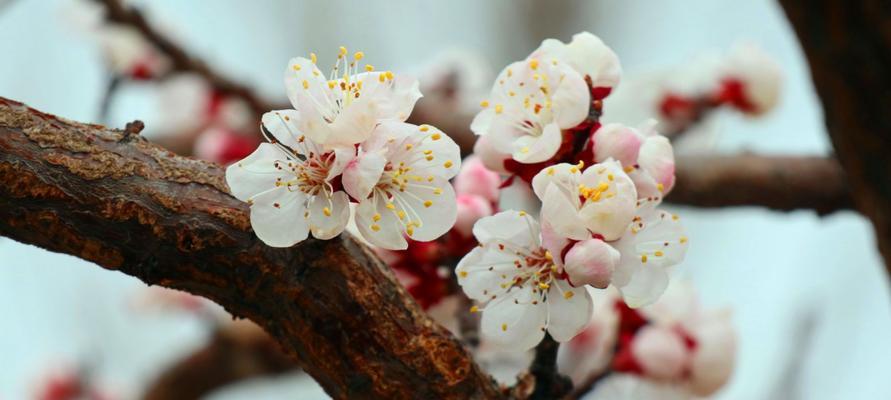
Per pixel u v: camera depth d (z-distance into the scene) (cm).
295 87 54
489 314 56
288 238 54
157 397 104
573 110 55
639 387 67
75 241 55
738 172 76
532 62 56
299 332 56
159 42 90
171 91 104
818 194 76
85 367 119
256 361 104
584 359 72
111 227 54
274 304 56
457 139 91
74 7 103
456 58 101
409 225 54
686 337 68
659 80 94
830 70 61
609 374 68
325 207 54
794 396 84
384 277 56
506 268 56
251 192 54
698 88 94
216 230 55
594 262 54
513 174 57
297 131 54
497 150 56
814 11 60
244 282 55
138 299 109
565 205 54
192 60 92
